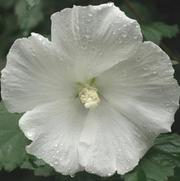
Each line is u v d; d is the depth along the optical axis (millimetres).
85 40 299
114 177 329
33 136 302
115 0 433
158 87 307
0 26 476
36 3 346
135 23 295
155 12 483
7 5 478
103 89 323
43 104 310
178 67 413
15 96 301
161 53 300
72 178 331
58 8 454
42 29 445
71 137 312
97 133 317
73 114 319
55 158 305
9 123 325
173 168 317
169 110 308
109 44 300
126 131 316
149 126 311
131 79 311
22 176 435
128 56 303
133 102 314
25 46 296
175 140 332
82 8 295
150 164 319
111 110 321
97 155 311
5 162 313
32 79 302
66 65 306
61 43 299
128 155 311
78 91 322
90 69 312
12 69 298
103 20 296
